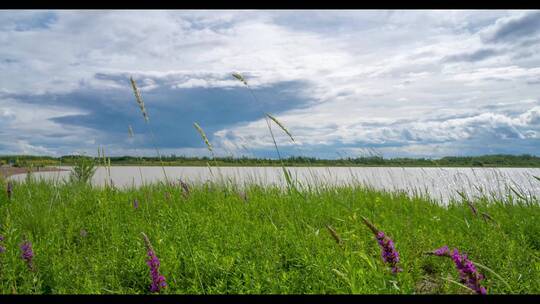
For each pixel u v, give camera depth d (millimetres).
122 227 6012
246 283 3641
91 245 5238
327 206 7047
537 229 5516
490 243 4676
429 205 7727
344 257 4012
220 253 4488
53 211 6855
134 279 4129
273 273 3838
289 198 7652
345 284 3586
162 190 9438
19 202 7465
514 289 3553
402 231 5289
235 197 8172
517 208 6902
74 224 6008
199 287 3844
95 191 9227
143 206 7602
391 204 7852
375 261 3971
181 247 4609
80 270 4168
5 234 4984
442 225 6027
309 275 3879
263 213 6824
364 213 6816
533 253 4484
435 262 4359
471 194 8055
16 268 4191
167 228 5871
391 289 3295
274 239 4953
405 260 4102
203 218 5930
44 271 4168
